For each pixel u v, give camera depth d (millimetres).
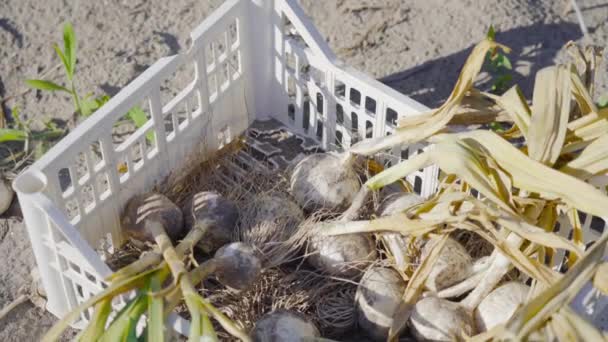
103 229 1145
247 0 1200
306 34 1199
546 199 1009
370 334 1068
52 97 1359
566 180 963
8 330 1126
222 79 1354
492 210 991
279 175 1185
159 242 1030
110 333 920
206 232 1123
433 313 1033
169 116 1339
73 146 1062
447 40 1438
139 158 1290
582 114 1037
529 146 989
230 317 1080
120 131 1326
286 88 1267
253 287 1094
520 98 1031
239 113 1268
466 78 1033
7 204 1232
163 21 1462
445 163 992
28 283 1163
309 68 1305
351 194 1136
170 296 949
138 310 938
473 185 984
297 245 1106
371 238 1125
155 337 907
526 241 1039
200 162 1213
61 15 1463
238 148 1265
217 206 1127
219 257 1064
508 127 1326
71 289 1085
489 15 1463
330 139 1250
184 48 1427
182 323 954
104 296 932
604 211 951
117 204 1146
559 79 995
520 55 1415
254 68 1256
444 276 1065
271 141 1275
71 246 1027
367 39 1442
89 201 1248
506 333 875
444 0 1487
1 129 1284
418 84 1386
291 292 1101
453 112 1042
